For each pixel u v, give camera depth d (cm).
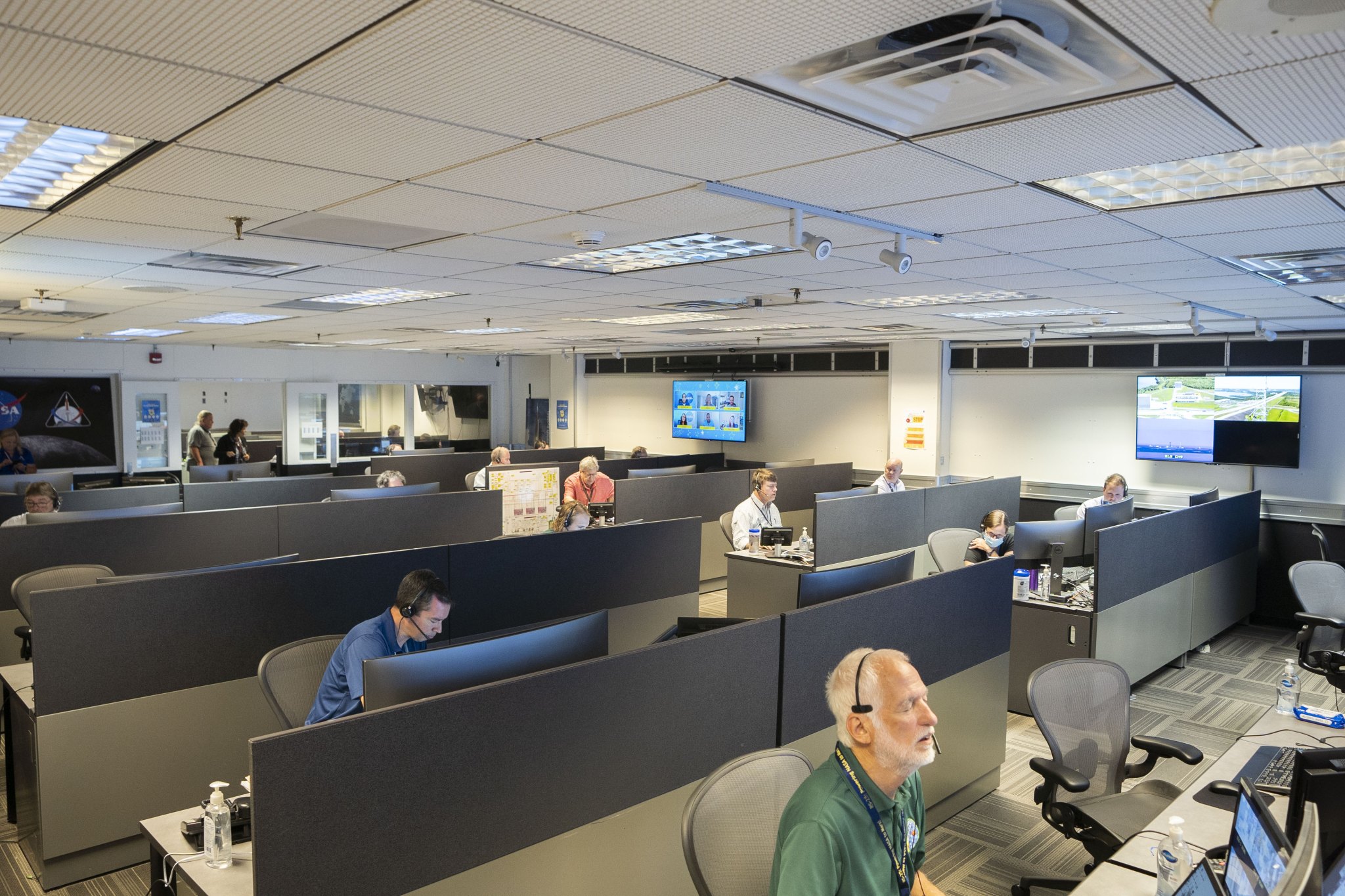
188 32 161
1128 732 332
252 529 544
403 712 216
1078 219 327
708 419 1279
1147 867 232
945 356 1010
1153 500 869
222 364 1285
